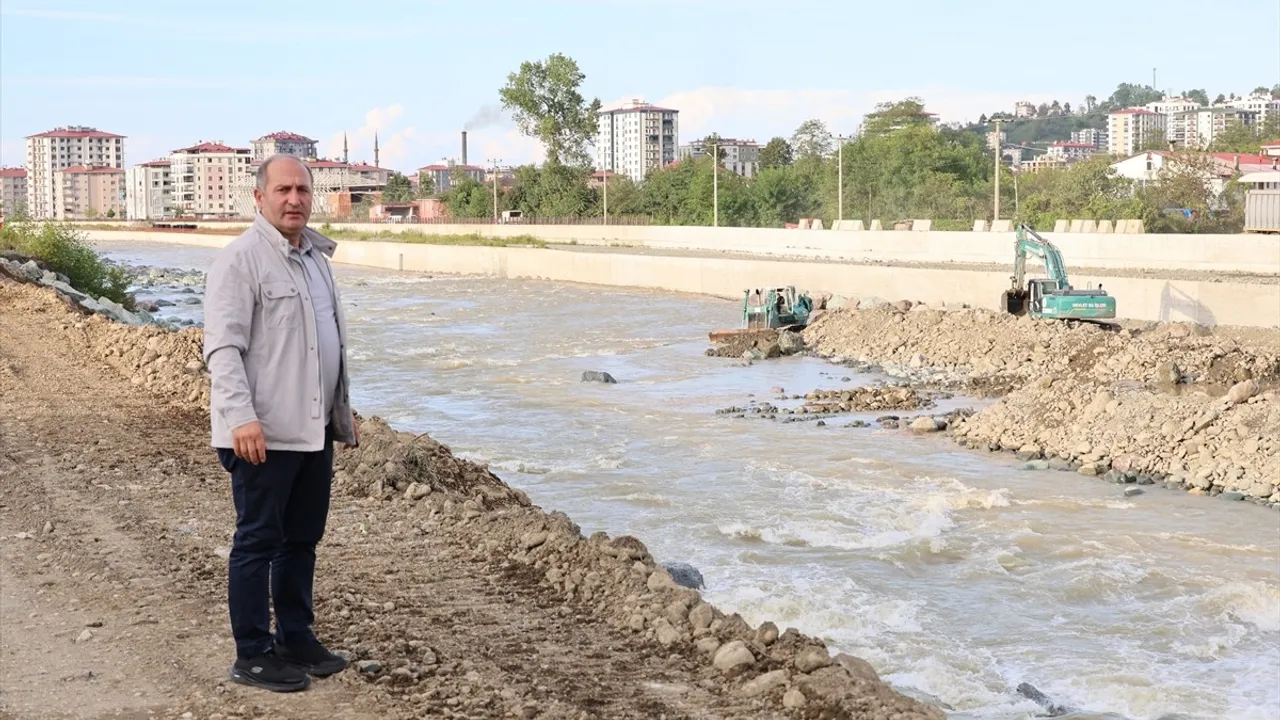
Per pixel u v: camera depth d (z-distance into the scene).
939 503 18.12
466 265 83.12
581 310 55.25
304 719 6.20
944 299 48.16
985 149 172.25
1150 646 12.18
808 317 42.84
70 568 9.13
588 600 8.69
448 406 28.66
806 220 85.75
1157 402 21.72
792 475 20.27
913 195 104.69
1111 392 22.70
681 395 30.55
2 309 29.11
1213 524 17.12
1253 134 155.88
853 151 112.00
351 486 12.12
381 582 8.98
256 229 6.25
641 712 6.61
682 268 63.09
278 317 6.19
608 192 130.88
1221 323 37.72
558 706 6.57
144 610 8.03
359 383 32.84
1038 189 108.38
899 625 12.59
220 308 6.07
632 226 99.12
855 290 52.06
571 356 39.22
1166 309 39.44
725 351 39.16
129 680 6.72
